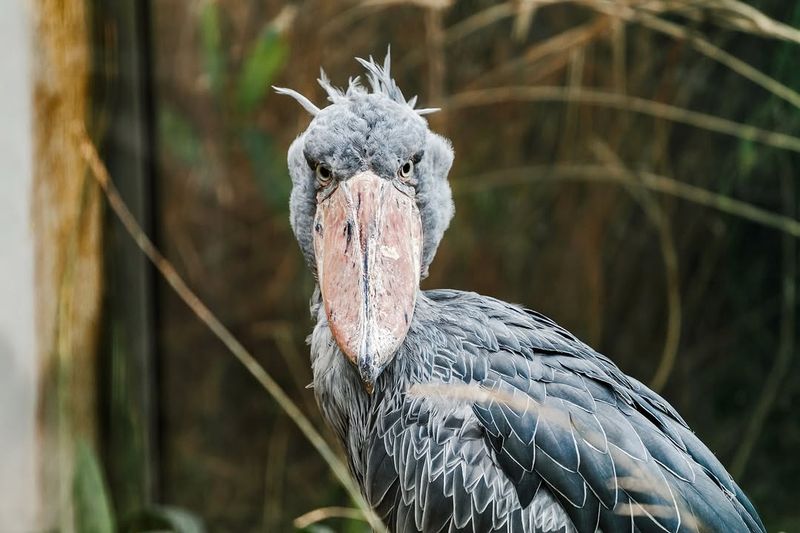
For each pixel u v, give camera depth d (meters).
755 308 9.63
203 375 10.38
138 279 9.38
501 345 4.53
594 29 8.41
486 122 9.89
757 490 9.52
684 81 9.24
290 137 9.95
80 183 8.02
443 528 4.21
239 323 10.25
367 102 4.44
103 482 8.25
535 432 4.15
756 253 9.51
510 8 8.38
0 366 7.33
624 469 4.07
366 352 4.01
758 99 8.85
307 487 10.19
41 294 7.58
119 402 8.97
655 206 9.72
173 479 10.20
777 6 8.19
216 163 10.06
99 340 8.59
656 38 9.20
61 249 7.78
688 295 9.91
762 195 9.28
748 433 9.63
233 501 10.38
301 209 4.68
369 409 4.62
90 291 8.34
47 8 7.42
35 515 7.54
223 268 10.21
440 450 4.23
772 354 9.59
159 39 9.73
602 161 9.75
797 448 9.44
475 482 4.17
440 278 10.07
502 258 10.12
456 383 4.34
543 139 9.89
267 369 10.30
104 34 8.53
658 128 9.49
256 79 8.90
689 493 4.14
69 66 7.74
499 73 9.72
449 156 4.82
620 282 10.09
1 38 7.11
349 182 4.37
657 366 10.09
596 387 4.39
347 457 5.00
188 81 9.91
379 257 4.23
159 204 9.81
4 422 7.38
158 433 10.00
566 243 10.12
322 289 4.32
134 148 9.23
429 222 4.64
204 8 9.63
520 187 10.02
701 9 7.65
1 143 7.18
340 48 9.80
